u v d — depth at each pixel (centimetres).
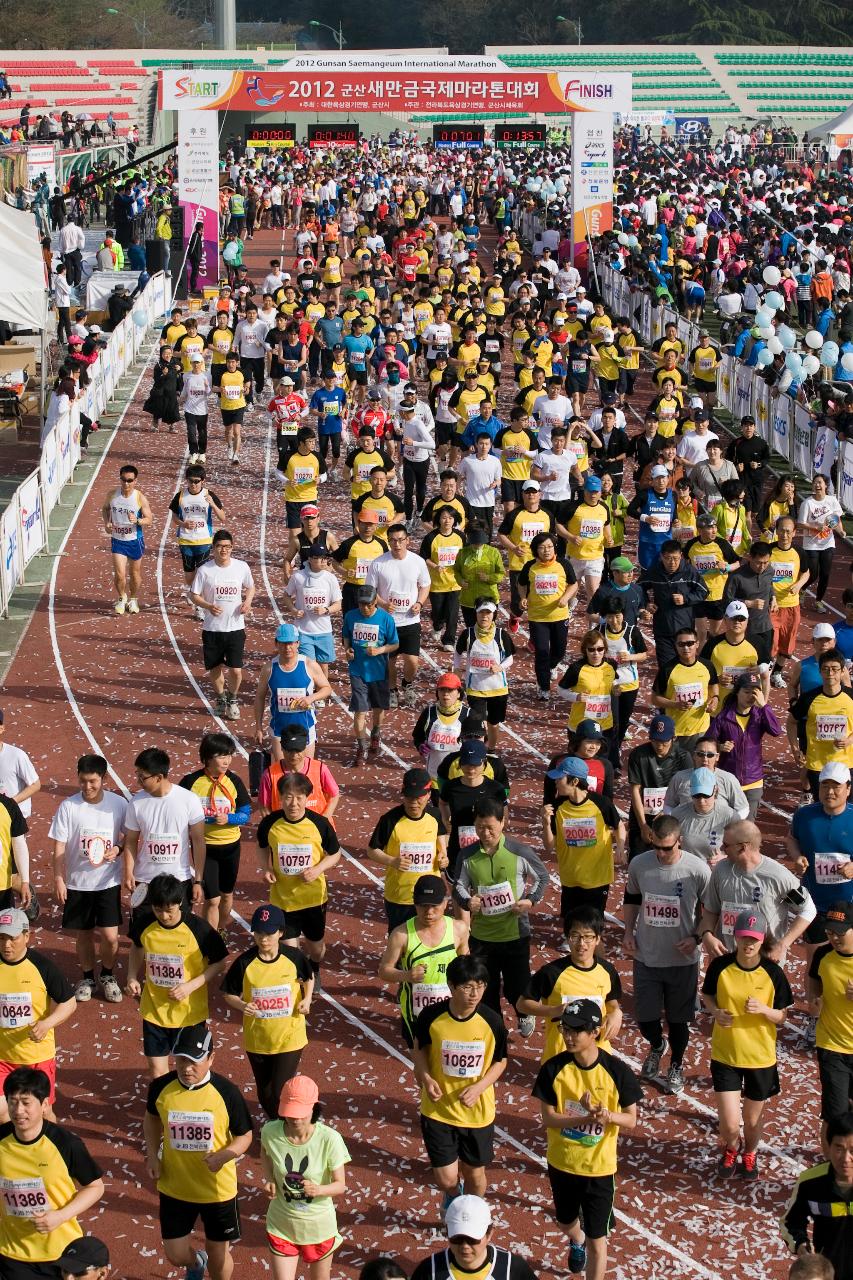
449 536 3897
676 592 3531
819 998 2114
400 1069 2400
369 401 5466
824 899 2422
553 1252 1998
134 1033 2502
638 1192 2114
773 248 9106
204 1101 1789
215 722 3747
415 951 2108
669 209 10750
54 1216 1712
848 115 14588
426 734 2764
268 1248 1961
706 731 2831
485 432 4569
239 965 2097
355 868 3041
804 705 2870
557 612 3747
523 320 7056
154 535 5219
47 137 13138
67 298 7881
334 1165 1777
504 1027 1948
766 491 5541
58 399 5731
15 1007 2078
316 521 3522
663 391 5297
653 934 2262
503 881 2262
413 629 3672
